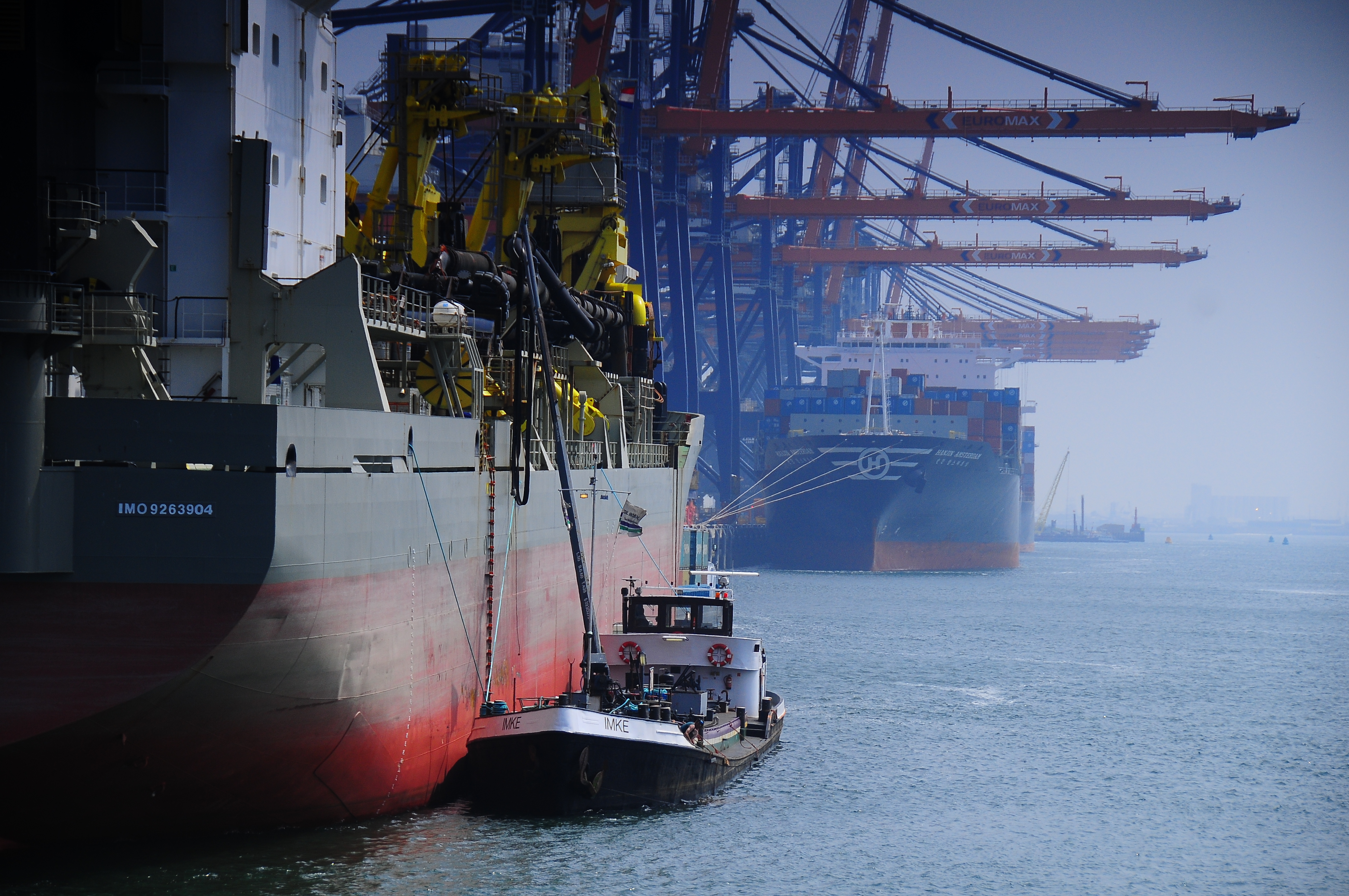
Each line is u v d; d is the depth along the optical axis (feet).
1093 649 442.50
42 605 121.19
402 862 141.28
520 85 489.67
